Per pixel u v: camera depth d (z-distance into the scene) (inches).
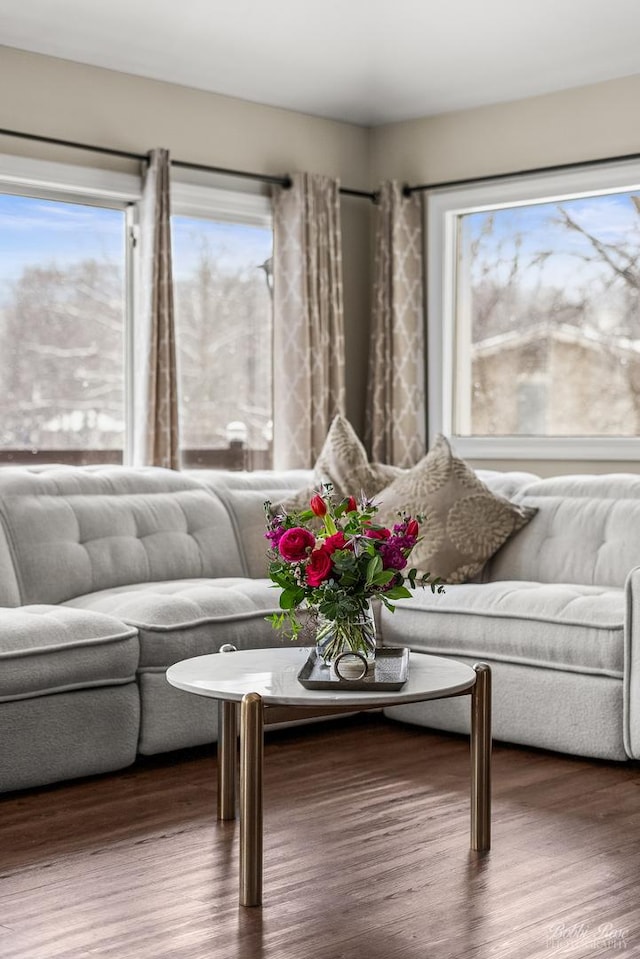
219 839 121.0
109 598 160.6
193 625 153.4
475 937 95.5
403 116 237.9
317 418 229.9
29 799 135.3
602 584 175.8
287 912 101.2
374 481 194.7
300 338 226.4
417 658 125.3
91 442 207.6
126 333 211.6
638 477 185.0
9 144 191.6
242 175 221.9
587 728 150.8
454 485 184.1
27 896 104.9
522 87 219.3
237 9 182.2
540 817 128.0
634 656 145.4
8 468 177.2
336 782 141.7
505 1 180.7
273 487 201.8
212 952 92.9
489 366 234.4
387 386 238.7
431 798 134.9
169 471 192.7
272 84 217.0
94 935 96.2
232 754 127.0
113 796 136.3
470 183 231.3
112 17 183.2
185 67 206.2
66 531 170.6
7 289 196.5
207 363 222.5
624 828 124.0
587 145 215.6
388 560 113.8
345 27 190.9
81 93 199.9
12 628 137.7
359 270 246.8
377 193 242.7
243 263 227.8
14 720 135.0
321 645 114.5
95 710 142.6
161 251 205.6
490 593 165.3
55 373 202.5
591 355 220.2
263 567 189.8
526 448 225.6
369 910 101.5
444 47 200.2
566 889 106.2
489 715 116.8
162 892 106.0
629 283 214.7
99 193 204.2
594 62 206.2
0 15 180.1
